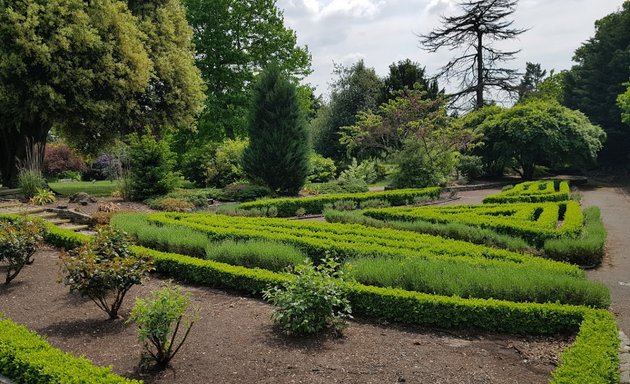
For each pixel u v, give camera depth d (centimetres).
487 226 1070
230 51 2692
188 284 754
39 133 1719
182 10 2025
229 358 466
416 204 1847
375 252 791
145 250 853
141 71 1647
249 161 1939
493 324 548
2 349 419
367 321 583
